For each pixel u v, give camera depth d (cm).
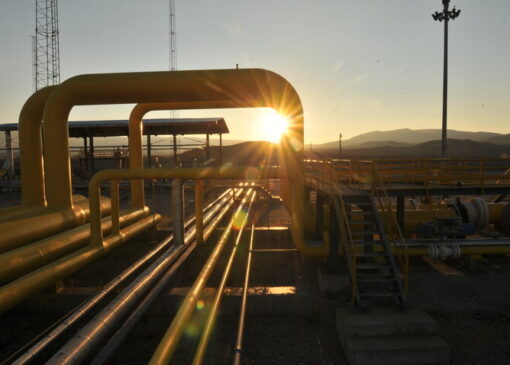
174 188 1075
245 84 1012
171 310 795
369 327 633
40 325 760
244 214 1576
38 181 1229
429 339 622
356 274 762
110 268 1128
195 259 1184
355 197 875
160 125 3284
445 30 2569
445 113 2584
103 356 519
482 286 936
